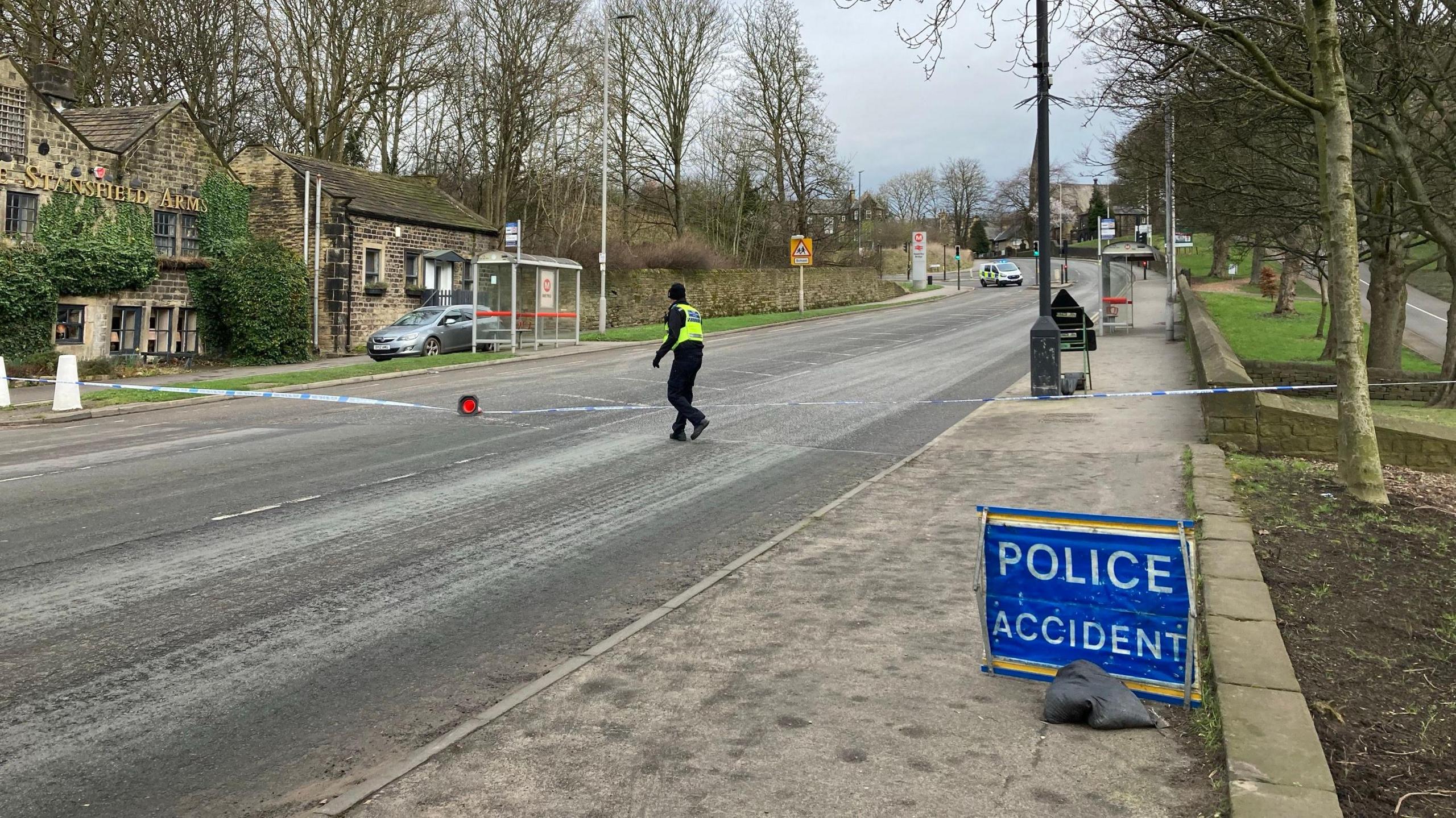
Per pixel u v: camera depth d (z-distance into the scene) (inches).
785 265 2101.4
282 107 1620.3
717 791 144.8
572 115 1722.4
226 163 1111.6
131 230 968.3
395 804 143.2
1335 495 312.3
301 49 1433.3
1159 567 174.7
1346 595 218.1
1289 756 141.3
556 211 1753.2
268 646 212.5
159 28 1353.3
